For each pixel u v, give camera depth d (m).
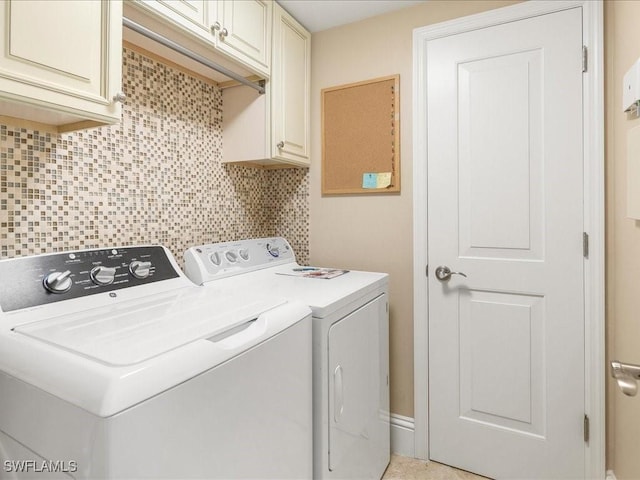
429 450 1.87
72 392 0.60
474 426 1.78
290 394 1.01
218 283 1.46
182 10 1.26
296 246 2.21
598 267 1.52
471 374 1.78
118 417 0.56
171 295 1.20
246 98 1.81
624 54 1.36
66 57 0.93
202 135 1.77
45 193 1.18
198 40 1.35
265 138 1.77
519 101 1.66
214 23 1.39
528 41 1.64
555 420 1.62
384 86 1.94
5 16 0.82
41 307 0.92
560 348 1.61
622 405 1.43
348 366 1.33
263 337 0.89
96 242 1.32
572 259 1.58
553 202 1.61
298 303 1.13
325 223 2.13
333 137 2.08
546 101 1.61
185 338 0.77
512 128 1.68
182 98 1.65
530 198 1.65
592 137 1.52
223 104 1.88
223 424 0.76
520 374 1.68
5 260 0.94
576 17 1.55
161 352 0.69
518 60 1.66
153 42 1.40
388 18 1.93
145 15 1.19
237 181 2.01
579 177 1.56
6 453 0.73
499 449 1.72
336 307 1.23
